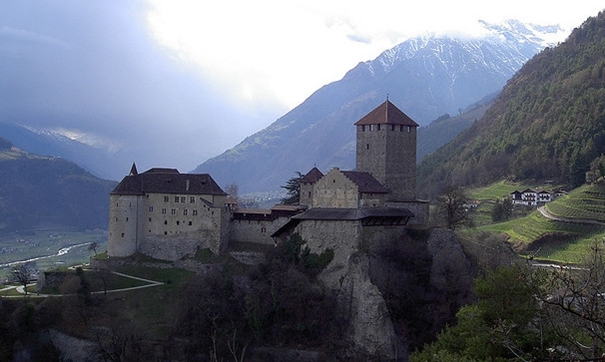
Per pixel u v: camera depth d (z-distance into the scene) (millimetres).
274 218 147000
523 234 187375
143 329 126438
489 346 63625
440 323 122438
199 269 141875
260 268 135500
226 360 121125
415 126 151250
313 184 145625
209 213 146500
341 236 131500
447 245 135125
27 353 126375
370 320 124062
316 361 120625
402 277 128625
